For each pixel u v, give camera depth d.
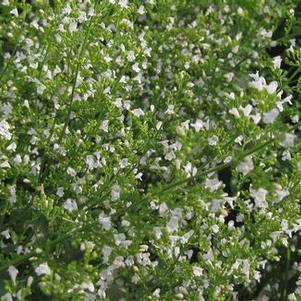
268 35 7.89
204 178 4.77
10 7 5.95
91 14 5.64
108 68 5.71
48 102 6.09
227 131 5.89
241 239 5.71
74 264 4.24
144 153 5.55
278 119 4.67
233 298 6.28
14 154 5.74
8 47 6.52
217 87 7.33
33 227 5.32
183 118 6.70
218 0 8.09
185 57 7.31
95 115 6.20
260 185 4.24
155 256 5.93
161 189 4.40
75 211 4.85
